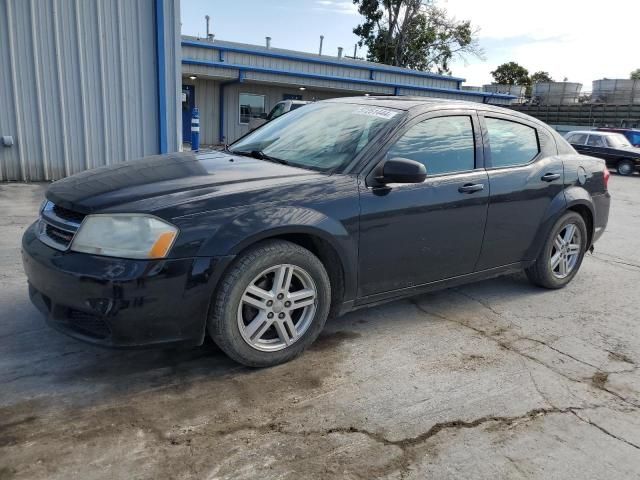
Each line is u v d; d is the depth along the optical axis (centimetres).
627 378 332
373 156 342
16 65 842
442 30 4041
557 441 264
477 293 470
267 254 294
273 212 295
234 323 292
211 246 275
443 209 368
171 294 269
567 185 463
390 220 341
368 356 338
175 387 288
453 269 393
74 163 912
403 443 254
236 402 278
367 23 4138
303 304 316
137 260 263
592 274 553
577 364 346
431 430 266
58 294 272
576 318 425
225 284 284
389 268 352
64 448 234
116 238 268
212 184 303
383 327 385
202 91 2281
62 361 308
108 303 260
